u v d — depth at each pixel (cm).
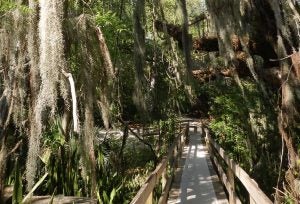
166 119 1811
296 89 891
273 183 1086
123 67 1214
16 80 612
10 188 606
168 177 781
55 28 554
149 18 1436
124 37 1188
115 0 1193
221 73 1295
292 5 898
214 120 1753
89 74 638
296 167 748
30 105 613
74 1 707
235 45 1087
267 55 1064
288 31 888
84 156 622
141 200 380
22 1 632
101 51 652
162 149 1498
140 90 1092
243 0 1048
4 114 595
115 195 659
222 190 846
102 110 698
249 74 1095
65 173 658
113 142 1164
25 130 634
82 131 622
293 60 807
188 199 770
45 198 569
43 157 707
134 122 1642
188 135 2253
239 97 1436
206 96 2255
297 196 538
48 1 556
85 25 641
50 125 734
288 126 884
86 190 656
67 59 644
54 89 555
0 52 622
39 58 602
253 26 1028
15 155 695
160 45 1658
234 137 1513
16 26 604
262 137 1241
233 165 602
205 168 1161
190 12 1673
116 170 881
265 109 1221
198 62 1748
